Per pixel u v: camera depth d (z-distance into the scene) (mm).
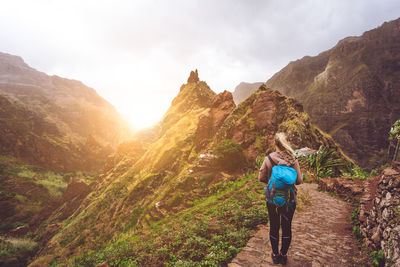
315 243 3715
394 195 3164
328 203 6496
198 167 29609
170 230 6445
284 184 2596
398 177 3307
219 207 8234
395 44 175875
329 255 3285
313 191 8383
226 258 3674
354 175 12789
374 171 11188
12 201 108500
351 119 160250
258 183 10602
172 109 107250
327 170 11328
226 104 49125
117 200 54375
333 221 4914
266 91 34688
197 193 25156
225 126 36469
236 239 4219
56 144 196250
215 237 4496
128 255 5238
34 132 196250
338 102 174375
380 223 3266
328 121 172375
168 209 25828
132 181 58750
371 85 161125
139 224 28266
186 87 119000
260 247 3639
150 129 113312
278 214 2766
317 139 27547
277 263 3014
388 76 162750
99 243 39844
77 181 108438
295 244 3672
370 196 4766
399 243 2473
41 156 178000
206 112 51750
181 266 3721
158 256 4539
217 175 26422
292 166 2729
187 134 58375
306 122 28641
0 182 123562
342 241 3818
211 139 45219
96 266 5418
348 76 184500
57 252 43188
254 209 5578
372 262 2980
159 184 46281
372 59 179000
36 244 64875
